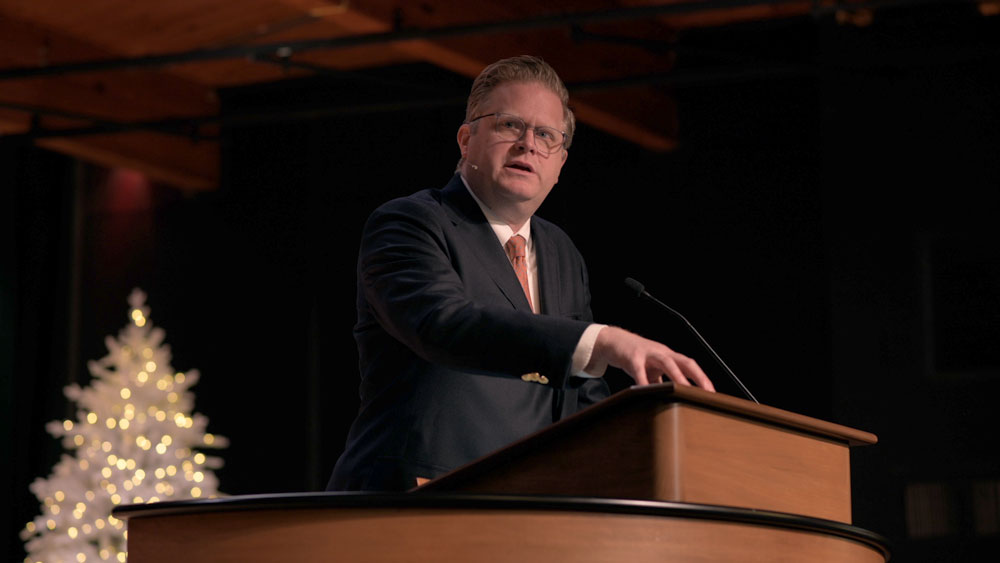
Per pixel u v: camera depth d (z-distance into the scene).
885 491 13.11
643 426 2.84
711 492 2.86
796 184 13.66
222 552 2.76
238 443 15.65
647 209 14.14
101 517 12.81
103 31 14.41
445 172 15.10
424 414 3.78
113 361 13.74
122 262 16.69
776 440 3.09
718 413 2.93
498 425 3.85
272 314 15.75
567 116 4.41
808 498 3.15
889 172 13.37
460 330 3.39
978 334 13.02
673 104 14.15
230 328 15.93
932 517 12.96
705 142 14.03
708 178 13.98
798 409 13.34
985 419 12.91
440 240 3.93
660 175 14.15
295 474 15.36
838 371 13.27
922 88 13.34
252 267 15.94
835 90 13.55
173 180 15.95
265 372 15.67
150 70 15.44
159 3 13.55
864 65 13.48
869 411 13.17
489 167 4.18
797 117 13.73
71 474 13.07
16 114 14.59
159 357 13.84
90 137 14.93
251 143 16.12
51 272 17.00
